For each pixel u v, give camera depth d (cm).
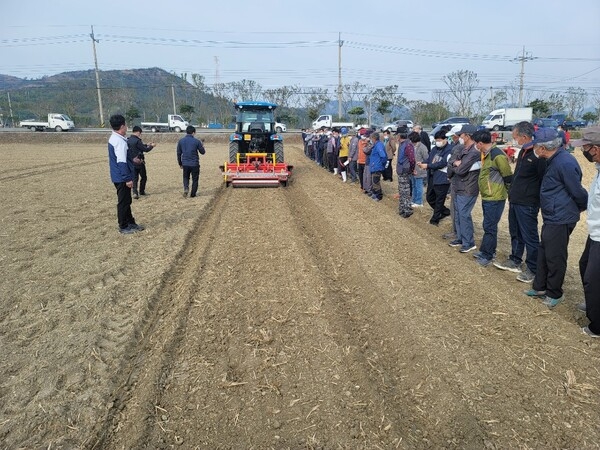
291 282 512
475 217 902
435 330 396
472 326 405
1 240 678
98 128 4422
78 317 426
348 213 884
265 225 781
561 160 424
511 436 275
